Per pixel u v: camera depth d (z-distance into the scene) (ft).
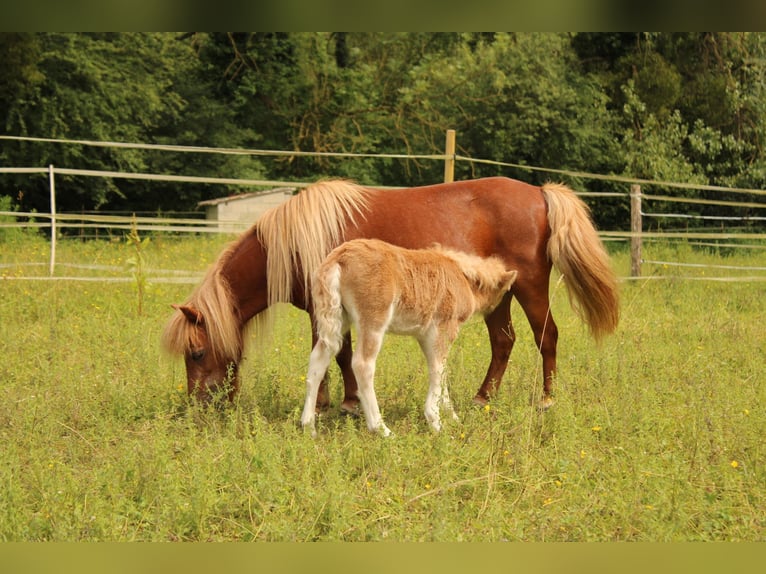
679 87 78.33
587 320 21.42
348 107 83.46
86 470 16.28
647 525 13.87
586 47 84.28
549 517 14.19
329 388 22.43
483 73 79.30
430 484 15.66
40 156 70.23
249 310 20.70
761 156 76.84
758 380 22.74
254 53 81.30
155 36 77.51
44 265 39.06
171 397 20.21
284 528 13.57
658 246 58.54
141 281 32.48
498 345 21.43
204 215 80.07
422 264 18.53
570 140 77.25
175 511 14.10
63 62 70.23
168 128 79.46
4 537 13.21
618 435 17.92
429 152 82.07
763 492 15.30
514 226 20.68
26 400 19.85
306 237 19.94
